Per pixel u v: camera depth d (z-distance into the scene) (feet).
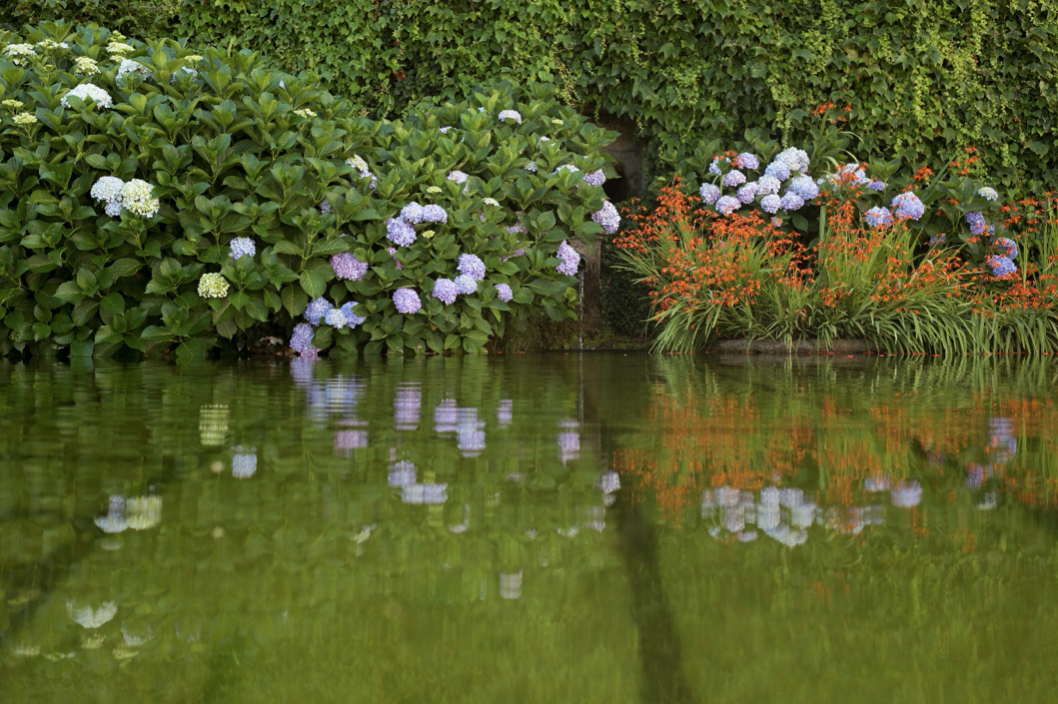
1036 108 21.61
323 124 16.53
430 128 18.99
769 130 21.48
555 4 20.79
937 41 21.03
